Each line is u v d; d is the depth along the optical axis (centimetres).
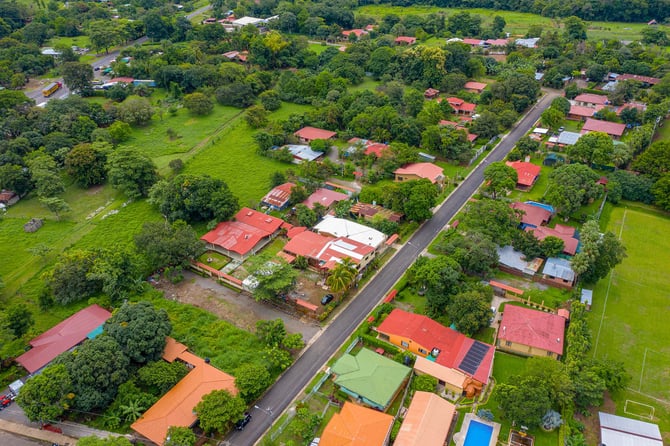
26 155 14062
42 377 7144
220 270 10644
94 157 13750
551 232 11025
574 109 17788
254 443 7006
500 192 12619
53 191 12838
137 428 6906
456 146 14838
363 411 7125
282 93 19775
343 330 9031
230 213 11838
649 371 8088
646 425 6969
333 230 11306
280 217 12269
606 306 9500
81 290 9775
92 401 7162
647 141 14650
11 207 13038
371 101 17488
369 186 13588
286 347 8481
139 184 13375
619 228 11850
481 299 8781
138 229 12012
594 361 7762
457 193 13362
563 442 6844
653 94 17425
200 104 18250
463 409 7450
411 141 15400
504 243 10606
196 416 7106
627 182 12838
